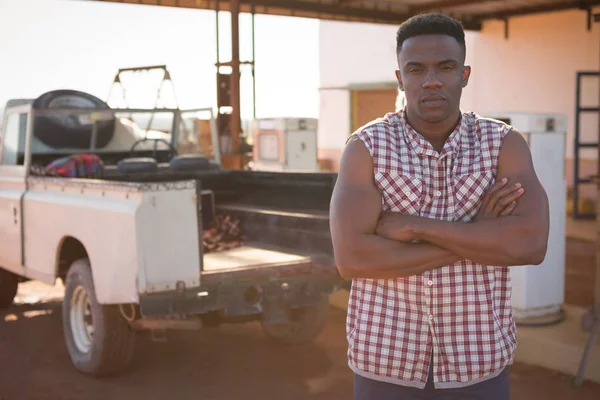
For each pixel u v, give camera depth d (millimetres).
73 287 5254
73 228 5188
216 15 11453
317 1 12438
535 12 14250
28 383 5125
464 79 2018
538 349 5320
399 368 1980
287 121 11383
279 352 5824
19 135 6438
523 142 2012
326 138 19766
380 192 2006
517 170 1982
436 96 1925
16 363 5617
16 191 6270
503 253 1910
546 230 1957
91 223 4910
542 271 5828
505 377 2045
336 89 19172
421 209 1987
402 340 1976
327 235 5164
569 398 4633
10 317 7188
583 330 5320
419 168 1982
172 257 4461
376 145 1988
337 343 6059
